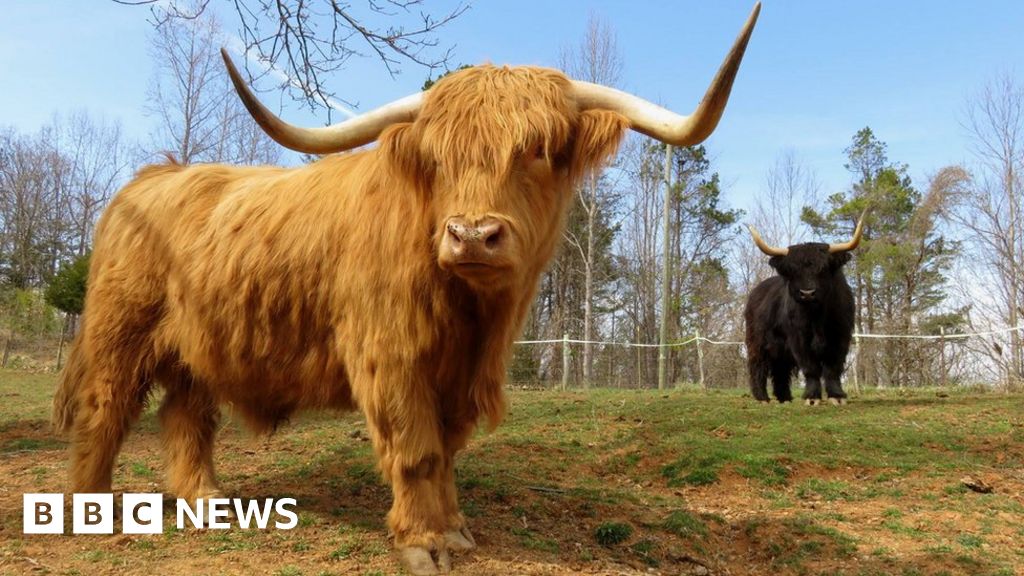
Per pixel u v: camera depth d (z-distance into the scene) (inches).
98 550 150.3
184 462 189.0
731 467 253.3
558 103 136.7
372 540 155.7
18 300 1298.0
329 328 158.6
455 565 142.3
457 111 129.6
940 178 955.3
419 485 143.6
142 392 187.5
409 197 138.4
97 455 180.9
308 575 134.3
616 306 1493.6
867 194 1517.0
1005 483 237.8
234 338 170.2
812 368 412.5
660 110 139.8
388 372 141.3
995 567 164.1
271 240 165.2
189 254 177.3
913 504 216.7
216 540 157.0
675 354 1435.8
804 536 186.1
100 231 197.3
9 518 175.5
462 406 153.9
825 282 400.2
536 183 131.3
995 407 370.0
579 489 219.3
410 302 139.1
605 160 137.8
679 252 1573.6
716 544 185.3
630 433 313.7
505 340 151.9
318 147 144.9
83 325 188.7
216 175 192.9
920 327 1250.6
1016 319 760.3
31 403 450.0
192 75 1004.6
